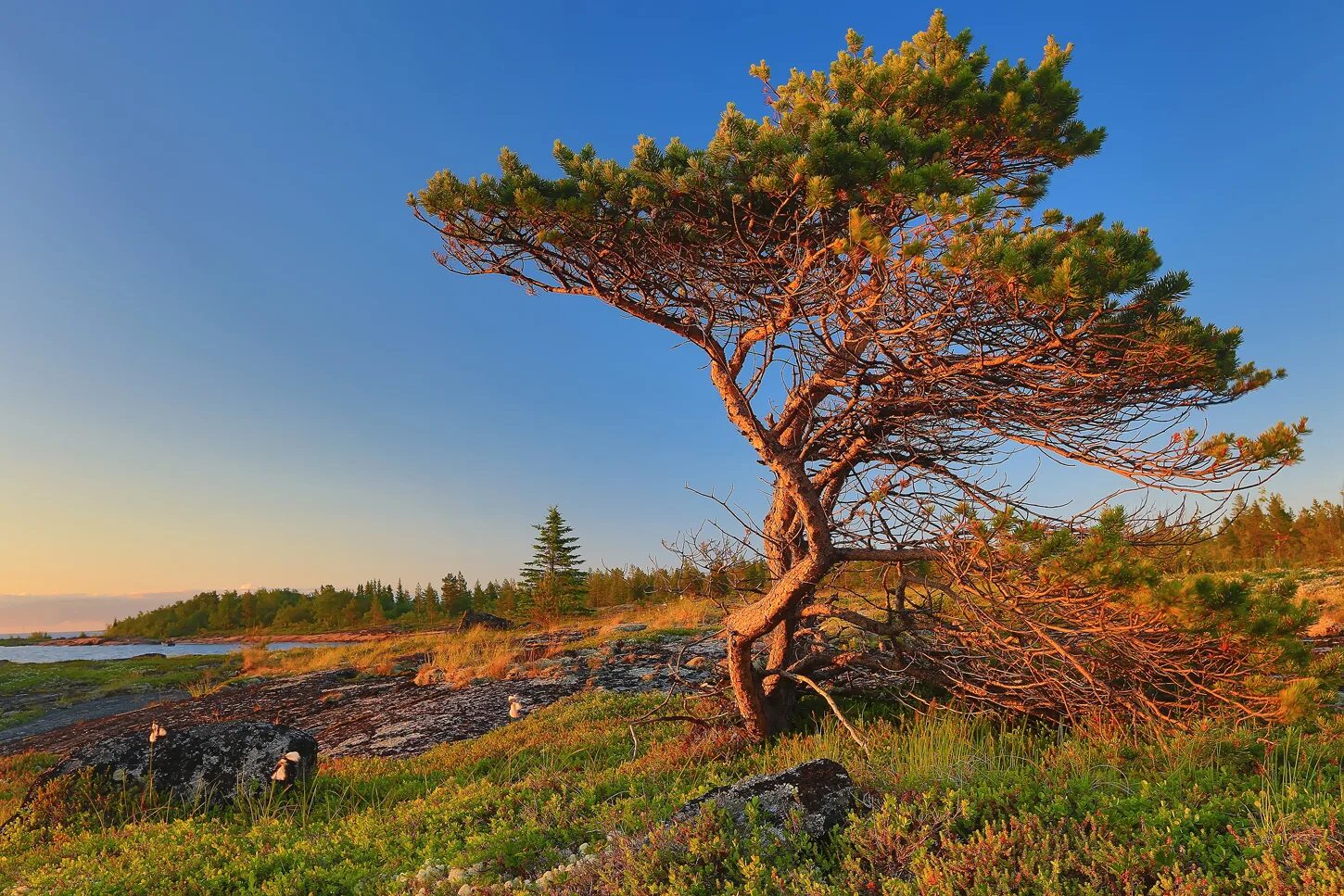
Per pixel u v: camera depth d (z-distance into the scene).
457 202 7.55
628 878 4.07
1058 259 6.04
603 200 7.54
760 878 3.86
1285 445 5.46
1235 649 6.38
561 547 48.84
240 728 9.58
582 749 9.90
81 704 24.00
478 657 21.64
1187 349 6.09
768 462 8.02
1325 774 5.23
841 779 4.88
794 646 10.08
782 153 6.81
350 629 107.50
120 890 5.64
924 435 8.21
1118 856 3.62
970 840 3.94
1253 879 3.32
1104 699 7.03
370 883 5.36
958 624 8.45
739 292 8.13
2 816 9.16
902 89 7.65
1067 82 7.67
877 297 6.69
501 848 5.46
